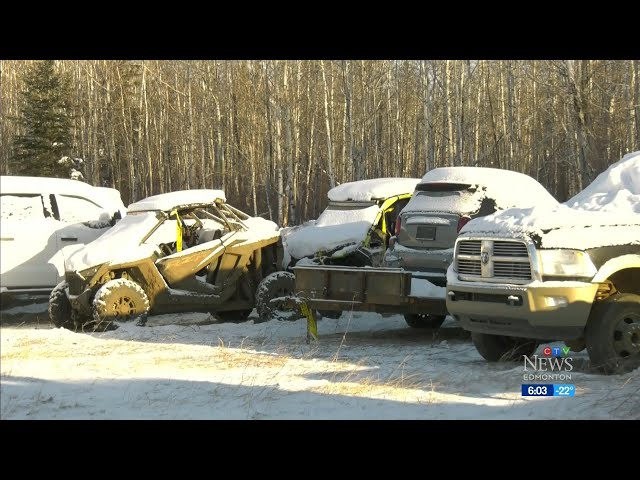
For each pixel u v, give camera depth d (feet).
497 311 30.73
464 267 32.45
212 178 194.08
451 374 30.71
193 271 48.21
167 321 52.54
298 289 40.96
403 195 52.01
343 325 48.85
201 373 31.63
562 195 177.68
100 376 30.73
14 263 50.75
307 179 174.60
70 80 190.90
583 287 29.27
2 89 240.94
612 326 29.71
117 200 59.62
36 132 159.22
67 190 53.93
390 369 32.48
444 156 167.22
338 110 183.11
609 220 30.99
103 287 45.11
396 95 184.44
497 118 172.35
